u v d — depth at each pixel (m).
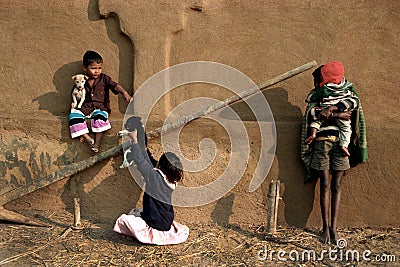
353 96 4.67
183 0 4.97
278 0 4.97
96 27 5.14
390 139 4.85
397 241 4.76
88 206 5.20
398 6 4.86
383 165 4.88
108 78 5.03
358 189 4.95
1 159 5.21
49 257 4.45
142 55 5.02
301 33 4.98
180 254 4.53
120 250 4.57
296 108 5.03
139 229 4.61
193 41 5.06
